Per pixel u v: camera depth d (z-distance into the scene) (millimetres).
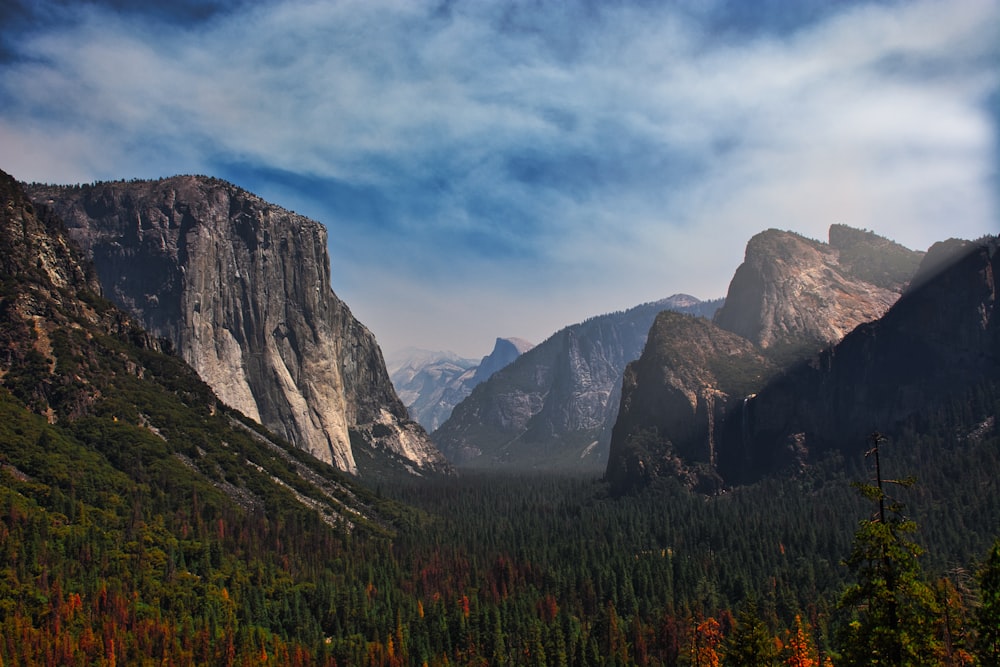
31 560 181875
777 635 182500
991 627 89062
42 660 155250
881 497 85000
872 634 84562
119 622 173375
